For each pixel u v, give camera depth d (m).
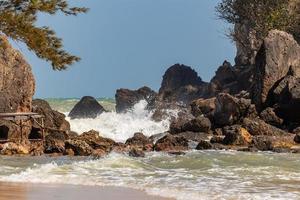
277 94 72.75
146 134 88.06
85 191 20.50
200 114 87.56
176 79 145.12
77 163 31.75
